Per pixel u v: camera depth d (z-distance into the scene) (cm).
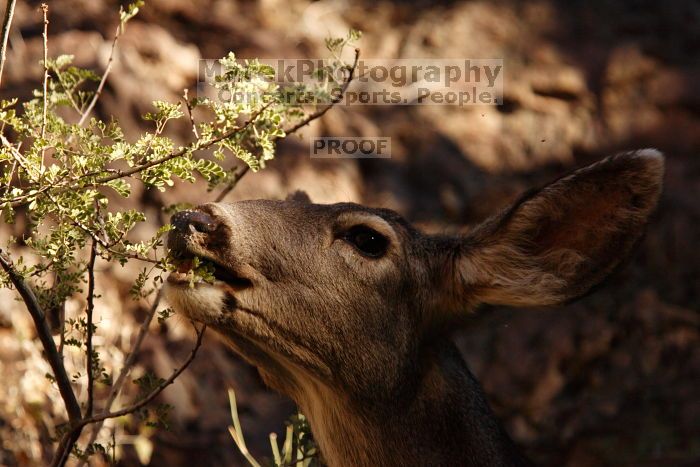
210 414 1149
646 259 1433
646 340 1348
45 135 704
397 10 1596
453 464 761
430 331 773
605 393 1297
